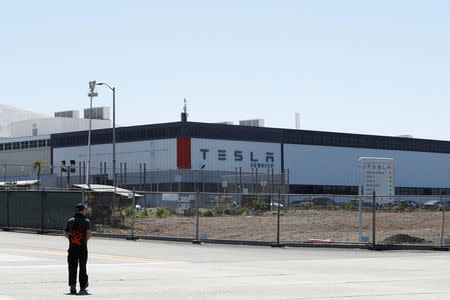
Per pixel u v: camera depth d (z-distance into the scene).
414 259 24.88
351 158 106.31
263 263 22.73
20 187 55.94
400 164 111.81
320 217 49.81
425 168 115.12
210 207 56.16
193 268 20.75
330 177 103.62
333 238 33.88
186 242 32.00
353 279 18.02
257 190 73.25
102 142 96.69
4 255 24.28
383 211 59.31
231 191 72.88
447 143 118.88
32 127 126.12
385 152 110.44
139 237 33.22
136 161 92.50
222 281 17.34
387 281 17.61
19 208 37.56
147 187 81.38
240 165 93.44
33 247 28.00
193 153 88.88
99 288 15.81
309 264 22.48
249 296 14.57
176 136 88.62
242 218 49.12
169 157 89.31
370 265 22.27
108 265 21.58
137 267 20.97
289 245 30.47
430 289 16.00
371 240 32.78
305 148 101.00
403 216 50.16
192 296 14.54
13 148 110.44
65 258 23.19
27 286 15.95
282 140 98.56
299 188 99.88
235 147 93.19
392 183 37.44
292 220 46.44
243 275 18.81
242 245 30.91
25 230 37.62
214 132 91.31
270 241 31.45
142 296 14.50
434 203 65.06
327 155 103.56
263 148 96.25
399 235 32.25
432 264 22.75
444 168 118.06
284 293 15.09
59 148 102.25
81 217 15.22
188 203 56.75
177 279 17.72
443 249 29.45
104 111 129.75
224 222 44.56
